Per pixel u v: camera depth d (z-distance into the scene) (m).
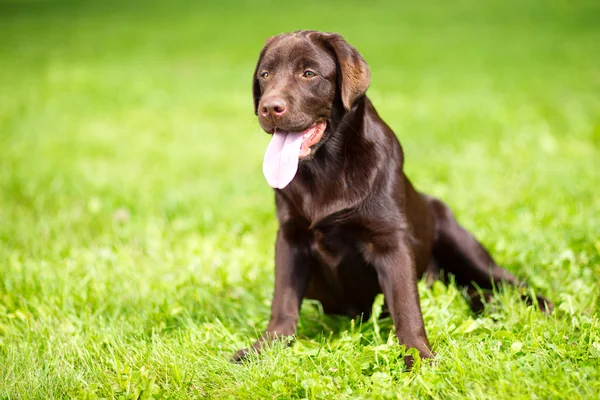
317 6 38.91
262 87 5.12
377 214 4.91
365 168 4.89
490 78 19.11
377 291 5.38
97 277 6.40
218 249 7.20
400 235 4.95
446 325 4.92
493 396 3.83
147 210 8.80
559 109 13.85
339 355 4.53
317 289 5.53
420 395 4.04
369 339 5.18
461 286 6.17
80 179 10.45
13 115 15.80
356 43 26.75
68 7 40.97
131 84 19.80
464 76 19.62
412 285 4.88
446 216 6.04
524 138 11.42
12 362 4.73
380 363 4.50
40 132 14.11
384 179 4.95
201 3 41.53
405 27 30.84
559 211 7.50
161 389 4.30
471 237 6.05
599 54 22.38
